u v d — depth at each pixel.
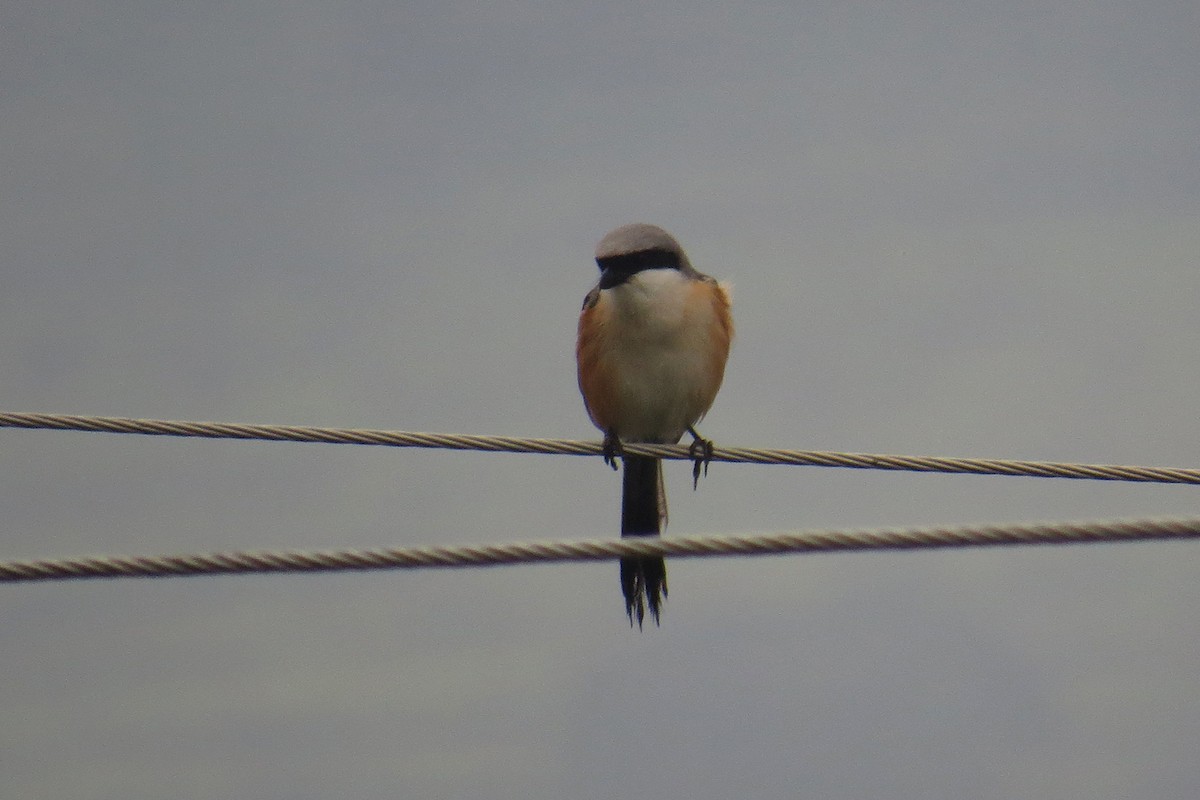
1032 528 8.59
